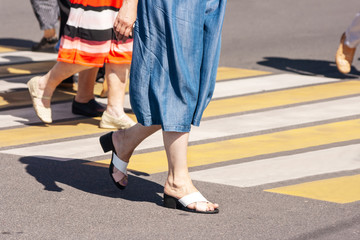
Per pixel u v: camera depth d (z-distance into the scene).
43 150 7.11
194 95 5.27
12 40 14.19
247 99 9.43
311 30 15.23
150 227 5.10
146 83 5.25
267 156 6.86
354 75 11.06
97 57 7.74
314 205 5.53
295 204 5.55
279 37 14.47
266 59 12.34
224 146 7.21
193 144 7.29
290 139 7.48
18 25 16.03
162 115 5.23
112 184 6.09
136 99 5.29
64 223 5.16
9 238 4.86
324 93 9.77
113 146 5.81
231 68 11.59
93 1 7.67
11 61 11.99
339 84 10.38
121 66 7.89
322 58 12.45
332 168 6.47
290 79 10.73
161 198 5.76
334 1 19.30
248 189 5.91
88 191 5.89
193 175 6.29
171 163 5.47
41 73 11.12
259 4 18.78
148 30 5.20
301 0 19.52
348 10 17.83
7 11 18.00
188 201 5.43
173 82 5.22
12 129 7.96
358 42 10.68
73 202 5.61
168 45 5.17
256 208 5.47
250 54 12.80
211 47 5.27
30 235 4.92
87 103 8.62
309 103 9.18
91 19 7.68
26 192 5.83
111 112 8.01
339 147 7.15
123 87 7.98
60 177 6.25
